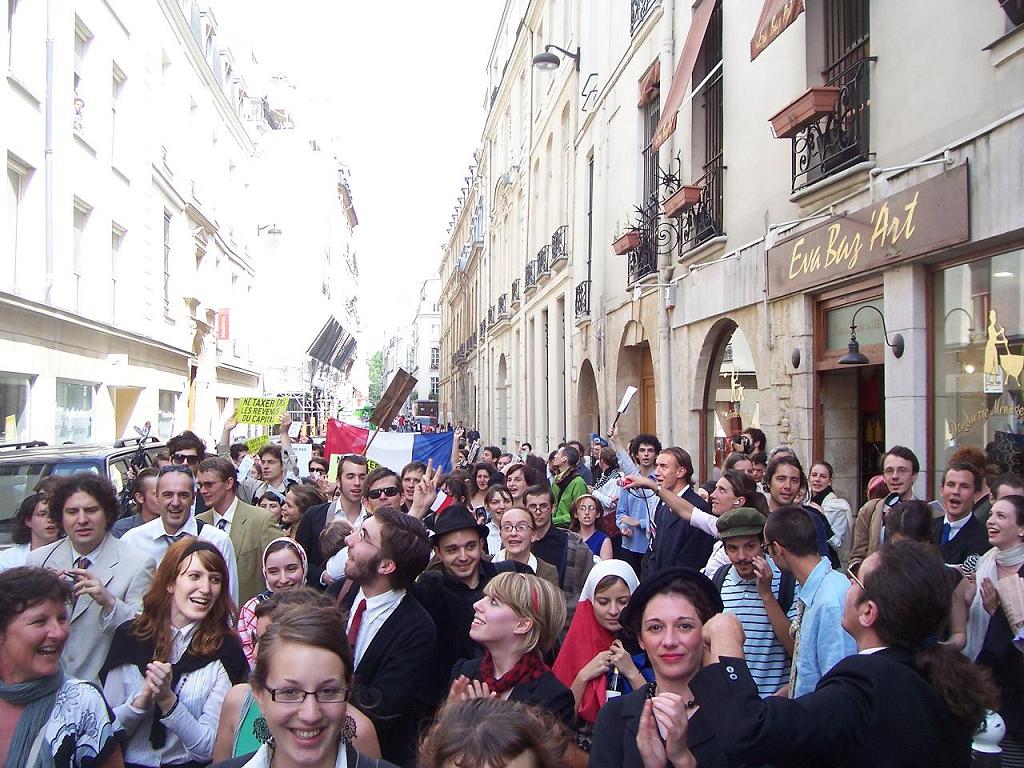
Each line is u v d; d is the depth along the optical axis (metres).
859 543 6.18
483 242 36.91
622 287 15.02
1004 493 4.28
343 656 2.34
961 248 6.06
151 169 20.06
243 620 4.31
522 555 5.08
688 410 11.71
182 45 23.58
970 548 4.74
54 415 14.34
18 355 12.97
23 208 13.63
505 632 3.38
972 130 5.88
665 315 12.48
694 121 11.50
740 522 3.97
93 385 16.62
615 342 15.48
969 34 5.93
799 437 8.38
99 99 16.59
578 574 5.64
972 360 6.23
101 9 16.59
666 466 6.09
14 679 2.66
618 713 2.78
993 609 3.98
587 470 11.15
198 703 3.53
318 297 48.69
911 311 6.67
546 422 23.12
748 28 9.64
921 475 6.61
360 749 2.91
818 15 8.14
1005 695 3.98
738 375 10.43
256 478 9.57
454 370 53.41
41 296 13.84
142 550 4.67
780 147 8.81
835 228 7.54
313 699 2.26
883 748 2.34
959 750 2.42
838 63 7.85
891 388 6.93
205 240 27.27
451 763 2.06
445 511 4.55
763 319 9.23
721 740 2.37
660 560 5.83
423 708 3.77
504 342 30.27
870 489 6.68
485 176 37.50
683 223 11.74
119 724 3.18
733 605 4.04
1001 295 5.90
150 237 20.22
